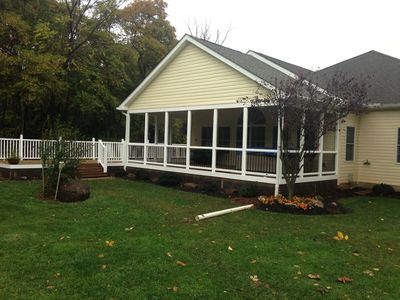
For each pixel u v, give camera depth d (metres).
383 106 14.86
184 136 33.81
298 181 12.84
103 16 24.23
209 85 14.84
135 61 30.23
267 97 11.41
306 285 5.02
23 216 8.64
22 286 4.72
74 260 5.69
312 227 8.45
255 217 9.37
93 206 10.16
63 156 11.23
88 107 24.34
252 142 17.23
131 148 18.75
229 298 4.57
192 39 15.20
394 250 6.86
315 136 10.92
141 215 9.20
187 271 5.38
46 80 20.19
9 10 20.53
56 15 22.59
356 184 16.06
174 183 15.11
